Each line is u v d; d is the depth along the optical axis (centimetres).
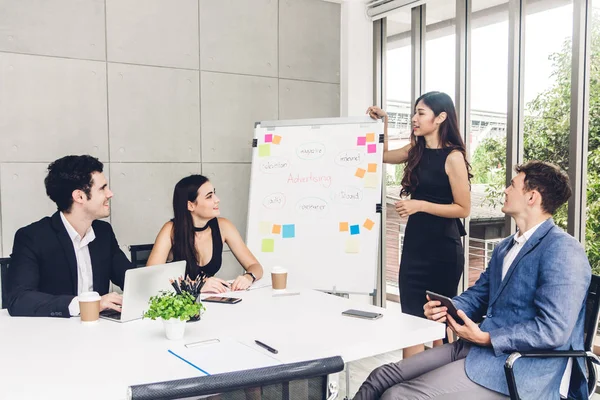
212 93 388
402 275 320
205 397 91
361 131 341
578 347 185
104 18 348
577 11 301
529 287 189
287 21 417
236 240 299
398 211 301
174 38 372
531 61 332
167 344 168
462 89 374
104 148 351
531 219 198
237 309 214
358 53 441
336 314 206
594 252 315
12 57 322
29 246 225
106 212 238
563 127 318
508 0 341
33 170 331
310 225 334
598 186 309
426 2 387
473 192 376
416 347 337
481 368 182
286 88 419
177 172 377
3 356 157
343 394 324
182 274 219
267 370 94
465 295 224
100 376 141
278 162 350
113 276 256
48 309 200
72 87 340
